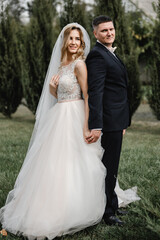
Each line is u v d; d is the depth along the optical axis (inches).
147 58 571.2
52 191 93.0
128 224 99.7
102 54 94.7
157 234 85.9
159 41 300.2
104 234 94.3
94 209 95.2
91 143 98.7
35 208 93.3
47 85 112.5
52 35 365.7
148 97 312.5
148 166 169.3
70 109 101.2
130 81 319.3
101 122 93.8
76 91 101.9
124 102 100.9
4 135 284.4
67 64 103.5
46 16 364.5
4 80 418.6
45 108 112.5
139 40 562.9
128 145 233.3
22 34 488.4
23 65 373.1
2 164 178.2
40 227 91.0
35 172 98.7
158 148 218.8
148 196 109.3
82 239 93.2
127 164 170.9
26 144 239.9
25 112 544.7
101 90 94.0
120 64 99.7
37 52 361.4
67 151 96.3
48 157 97.2
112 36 98.3
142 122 398.9
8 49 416.8
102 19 97.3
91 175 95.5
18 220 95.6
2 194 127.8
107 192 102.8
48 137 100.9
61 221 91.3
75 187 93.5
